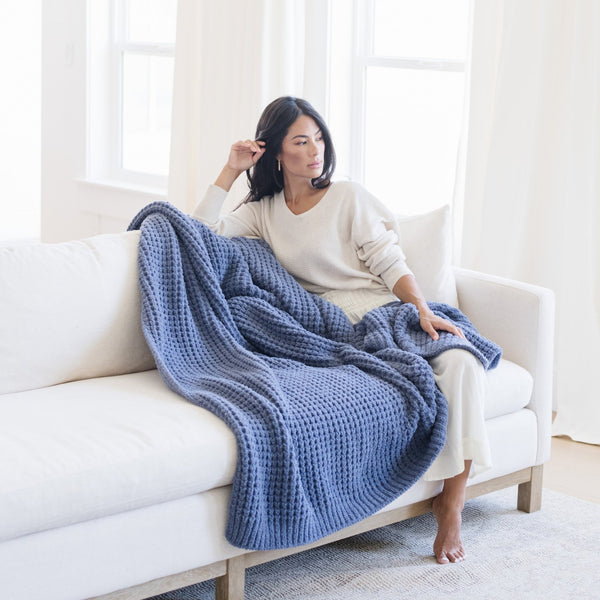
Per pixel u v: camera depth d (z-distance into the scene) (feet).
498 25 11.14
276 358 8.24
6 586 5.97
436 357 8.13
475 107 11.35
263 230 9.44
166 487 6.51
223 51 13.74
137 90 16.55
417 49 12.69
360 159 13.42
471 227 11.62
